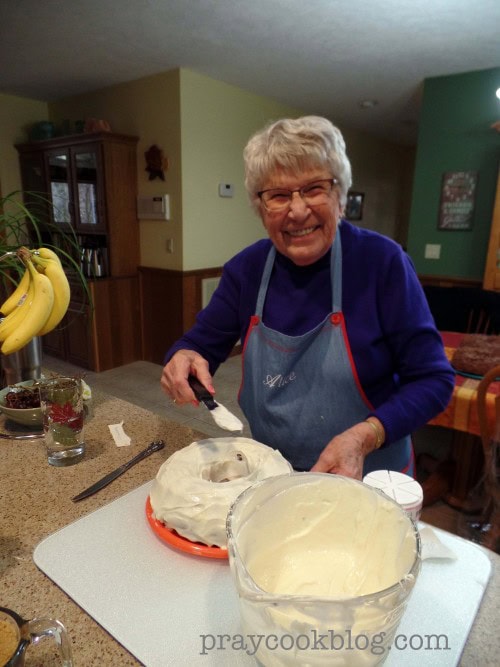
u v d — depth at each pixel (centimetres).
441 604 60
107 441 103
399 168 634
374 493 56
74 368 387
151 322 399
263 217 98
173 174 354
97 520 76
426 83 341
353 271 99
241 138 389
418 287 101
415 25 250
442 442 256
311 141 87
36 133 413
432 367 95
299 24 254
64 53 304
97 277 375
